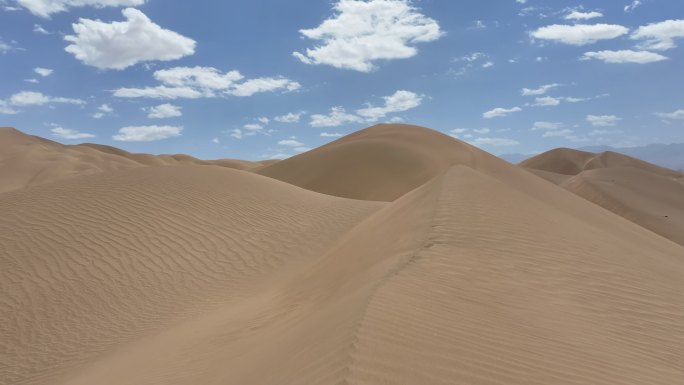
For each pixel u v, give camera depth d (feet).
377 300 16.85
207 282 47.03
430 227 30.71
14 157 325.01
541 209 42.55
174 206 63.00
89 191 65.31
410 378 11.53
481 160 192.75
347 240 46.42
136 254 50.34
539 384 12.79
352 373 11.32
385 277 20.65
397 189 165.48
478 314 17.57
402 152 189.47
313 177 181.57
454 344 14.16
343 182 173.78
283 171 200.23
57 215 57.21
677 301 25.14
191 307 41.42
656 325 21.61
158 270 48.08
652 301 24.41
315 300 27.50
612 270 28.07
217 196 69.10
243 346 22.47
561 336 17.33
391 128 237.25
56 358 33.65
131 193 65.21
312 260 50.11
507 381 12.47
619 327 20.63
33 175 302.86
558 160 517.96
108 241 52.08
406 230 32.73
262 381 13.56
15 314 39.55
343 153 194.90
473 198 39.42
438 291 19.56
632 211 156.56
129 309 41.11
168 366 23.90
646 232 68.33
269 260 52.80
